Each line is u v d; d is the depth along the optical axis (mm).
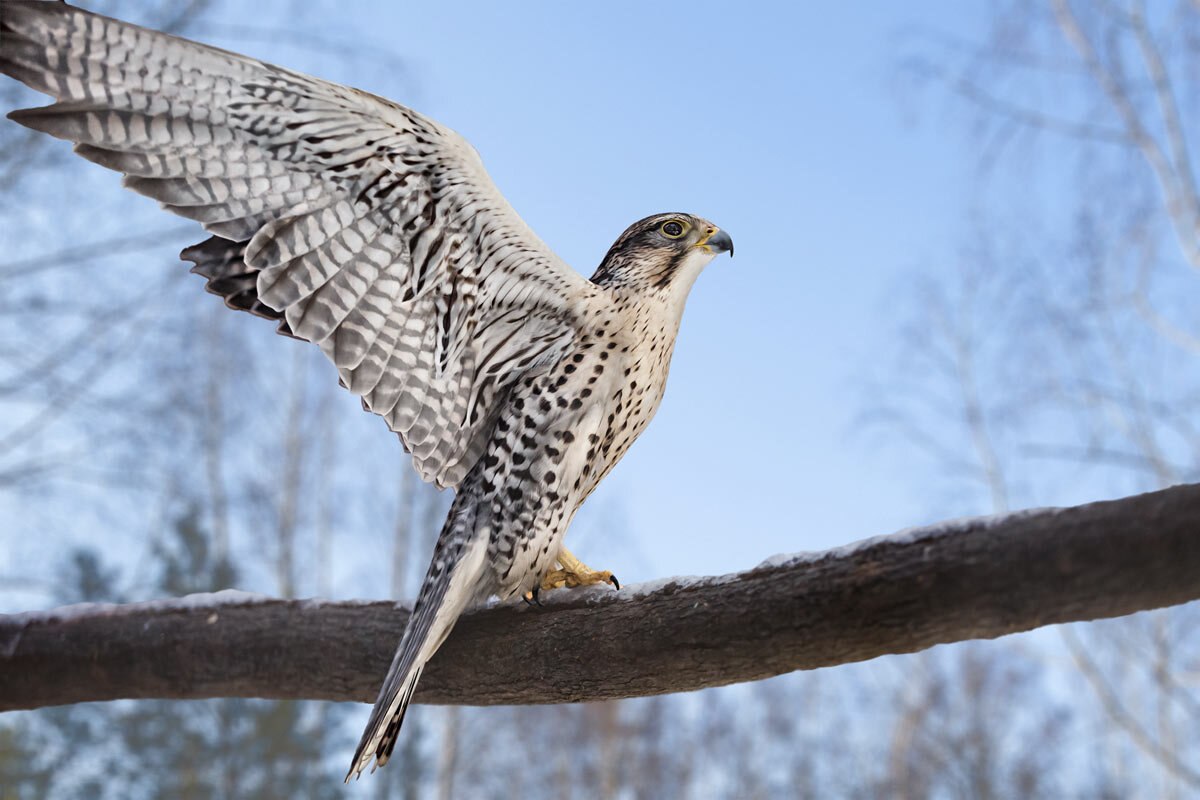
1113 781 18344
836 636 2680
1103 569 2316
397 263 3717
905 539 2584
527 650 3225
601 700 3242
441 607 3416
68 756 14758
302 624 3455
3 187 8242
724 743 27172
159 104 3334
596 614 3121
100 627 3541
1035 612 2443
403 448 3883
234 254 3791
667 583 3018
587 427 3900
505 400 3957
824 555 2709
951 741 21859
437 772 17094
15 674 3551
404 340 3787
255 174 3488
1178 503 2242
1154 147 9977
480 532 3736
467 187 3695
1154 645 11086
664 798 25250
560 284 3885
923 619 2566
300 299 3617
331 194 3582
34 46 3156
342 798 16797
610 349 3961
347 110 3504
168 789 14719
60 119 3203
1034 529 2400
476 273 3822
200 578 14648
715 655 2877
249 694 3574
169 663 3484
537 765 24641
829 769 26453
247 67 3391
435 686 3398
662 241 4148
